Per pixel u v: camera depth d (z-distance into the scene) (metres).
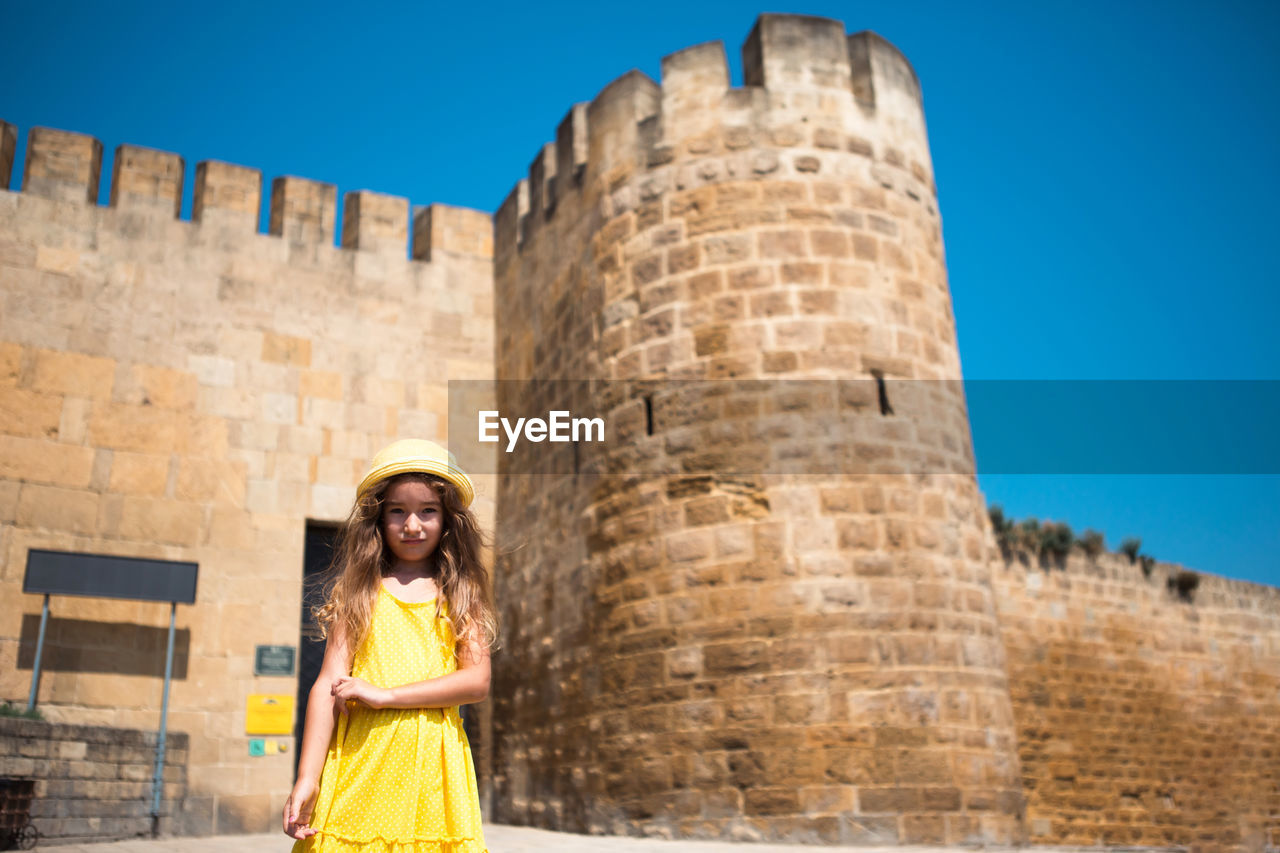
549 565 13.27
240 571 14.08
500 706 14.08
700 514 11.05
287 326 15.38
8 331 13.63
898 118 12.71
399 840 2.67
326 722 2.78
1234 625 19.88
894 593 10.52
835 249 11.66
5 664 12.45
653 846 9.45
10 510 13.00
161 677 13.21
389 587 2.96
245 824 13.09
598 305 12.86
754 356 11.30
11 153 14.52
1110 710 17.20
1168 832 17.16
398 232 16.59
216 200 15.46
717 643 10.57
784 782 9.88
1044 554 17.39
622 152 12.95
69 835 10.18
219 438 14.50
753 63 12.55
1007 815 10.30
